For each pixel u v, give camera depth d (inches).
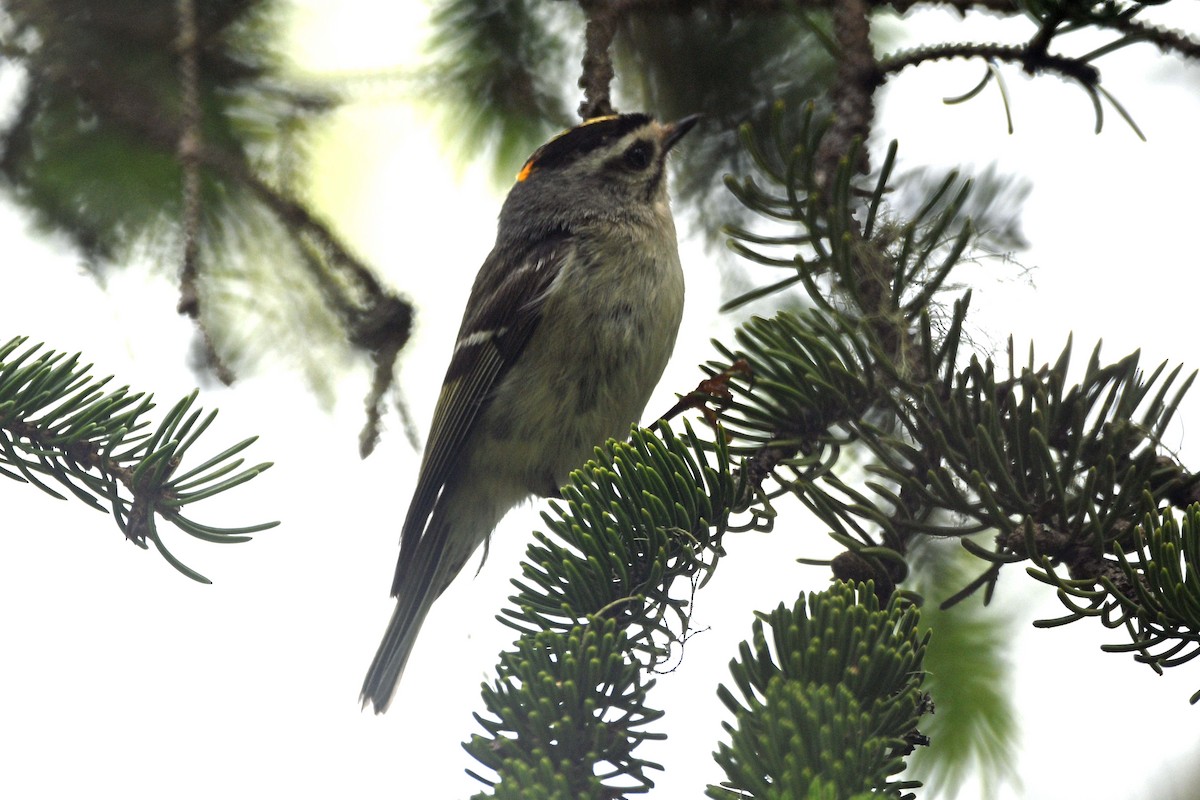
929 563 102.3
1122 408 101.0
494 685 100.3
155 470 101.0
